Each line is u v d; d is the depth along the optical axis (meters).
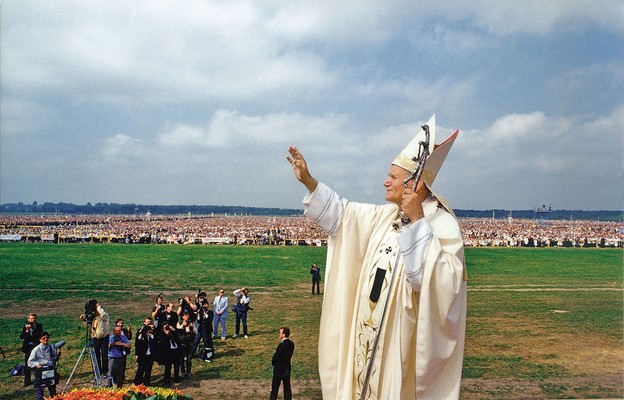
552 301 34.81
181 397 6.46
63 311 29.94
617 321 27.84
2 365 18.17
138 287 39.56
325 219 4.15
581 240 95.88
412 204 3.51
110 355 14.23
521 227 134.75
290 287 40.12
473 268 55.44
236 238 93.75
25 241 92.12
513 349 21.38
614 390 15.44
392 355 3.73
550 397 14.82
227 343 21.52
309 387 15.59
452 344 3.39
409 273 3.37
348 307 4.10
